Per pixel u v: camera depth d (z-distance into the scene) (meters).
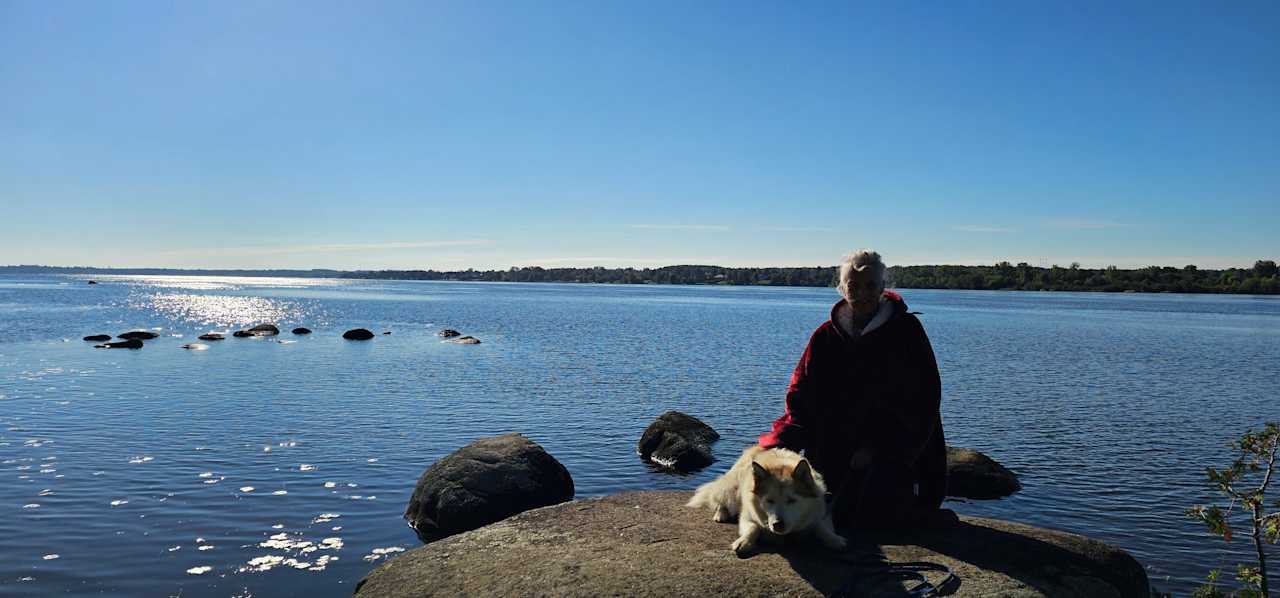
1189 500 13.44
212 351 34.53
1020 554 5.54
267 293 140.12
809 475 5.41
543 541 6.16
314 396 22.16
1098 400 24.09
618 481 14.57
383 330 50.44
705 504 6.89
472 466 11.68
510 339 44.34
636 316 73.19
